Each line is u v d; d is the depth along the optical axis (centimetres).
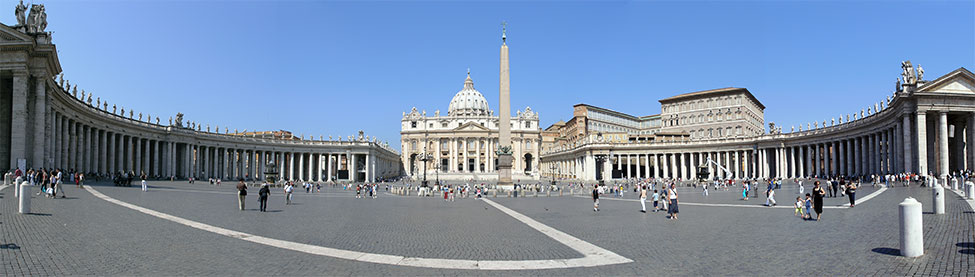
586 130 16450
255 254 1437
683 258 1409
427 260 1389
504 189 6306
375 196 5088
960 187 4359
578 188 7375
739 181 9331
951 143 6856
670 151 11019
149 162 7894
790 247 1552
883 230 1842
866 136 7388
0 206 2367
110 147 7012
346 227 2122
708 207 3256
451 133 18188
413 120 18762
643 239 1788
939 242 1481
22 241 1530
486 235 1906
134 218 2183
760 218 2470
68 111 5616
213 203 3294
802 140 8875
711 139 10512
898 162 6100
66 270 1198
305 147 11425
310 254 1452
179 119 8438
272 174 7506
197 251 1466
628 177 11331
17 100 4359
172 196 3756
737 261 1355
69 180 4894
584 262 1367
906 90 5862
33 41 4450
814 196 2350
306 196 4844
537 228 2141
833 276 1154
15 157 4328
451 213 2930
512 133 18375
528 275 1213
